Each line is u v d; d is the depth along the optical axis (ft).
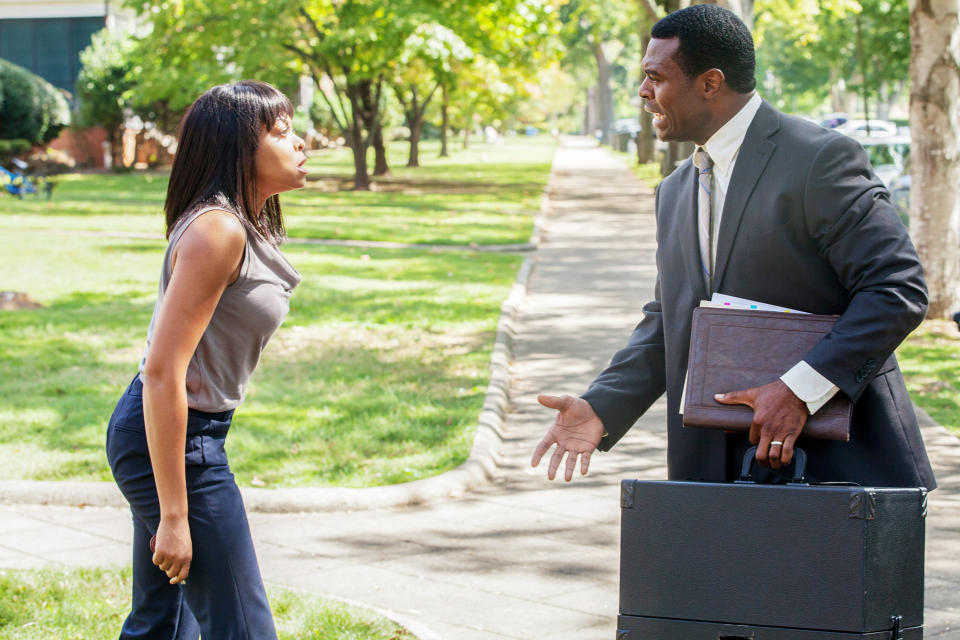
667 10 49.47
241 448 21.25
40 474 19.40
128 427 8.75
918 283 8.11
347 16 88.84
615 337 34.01
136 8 93.86
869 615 7.43
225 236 8.38
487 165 145.69
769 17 102.94
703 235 9.22
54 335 32.53
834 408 8.16
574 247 57.72
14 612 13.15
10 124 116.26
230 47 93.86
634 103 272.72
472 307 37.73
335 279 44.19
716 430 9.01
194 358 8.64
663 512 7.81
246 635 8.88
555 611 14.29
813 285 8.66
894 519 7.60
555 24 94.53
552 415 25.07
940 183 35.37
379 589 15.02
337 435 22.29
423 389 26.25
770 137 8.73
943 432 23.24
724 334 8.52
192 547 8.71
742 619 7.66
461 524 17.88
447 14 88.38
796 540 7.51
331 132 182.39
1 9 138.41
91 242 55.42
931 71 34.73
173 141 129.59
